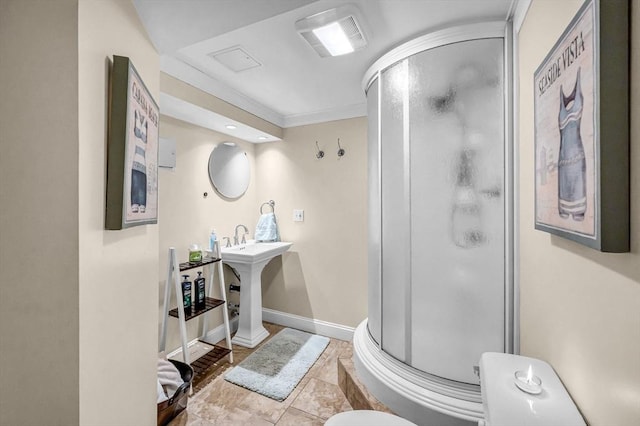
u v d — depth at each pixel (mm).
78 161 658
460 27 1505
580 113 665
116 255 856
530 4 1167
